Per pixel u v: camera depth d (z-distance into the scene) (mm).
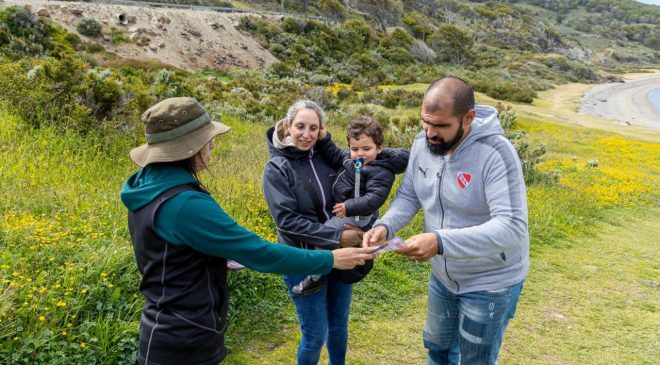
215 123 2016
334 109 22469
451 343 2842
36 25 32219
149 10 42031
